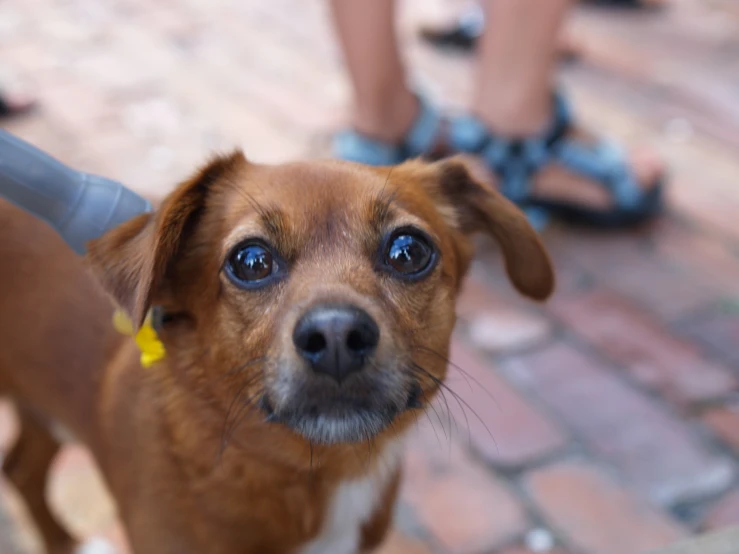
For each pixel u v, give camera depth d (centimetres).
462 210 71
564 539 77
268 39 151
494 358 92
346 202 62
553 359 92
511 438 84
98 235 63
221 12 163
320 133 123
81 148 118
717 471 82
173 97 131
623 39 152
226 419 64
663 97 133
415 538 77
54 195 62
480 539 77
